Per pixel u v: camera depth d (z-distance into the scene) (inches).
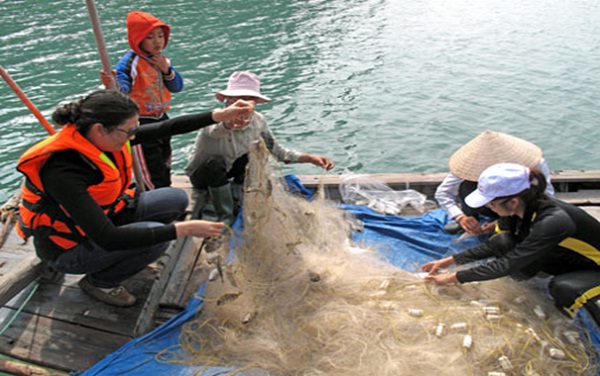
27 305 129.8
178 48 472.1
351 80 405.1
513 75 414.6
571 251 115.8
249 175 140.3
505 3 684.7
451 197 163.3
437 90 384.2
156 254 125.2
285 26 555.5
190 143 305.4
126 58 162.7
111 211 118.6
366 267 134.0
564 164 284.5
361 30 550.6
